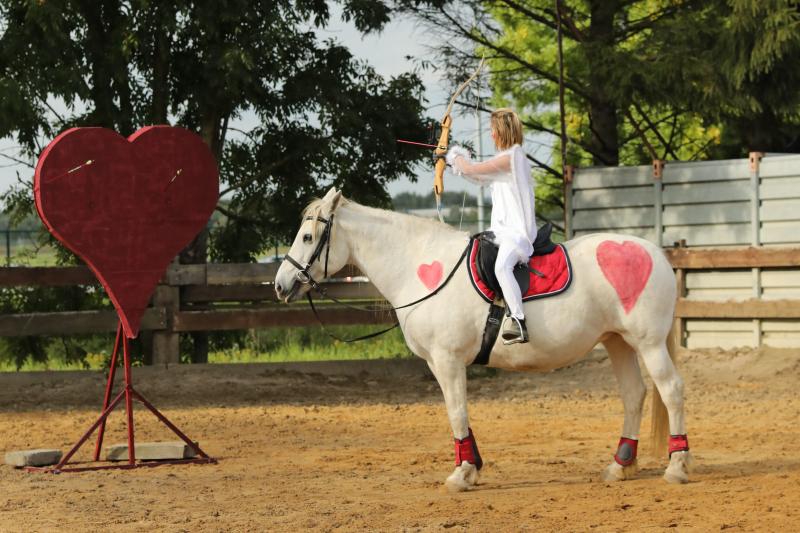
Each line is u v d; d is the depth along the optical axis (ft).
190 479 30.37
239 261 66.44
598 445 36.63
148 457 33.83
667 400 27.84
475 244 28.25
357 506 25.79
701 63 62.49
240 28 56.80
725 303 57.21
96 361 68.33
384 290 29.04
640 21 71.46
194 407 48.39
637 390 29.12
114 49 55.72
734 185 58.54
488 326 27.63
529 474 30.63
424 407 48.24
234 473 31.48
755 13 59.98
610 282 27.61
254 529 23.34
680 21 65.82
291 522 23.98
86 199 31.40
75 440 39.24
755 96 66.13
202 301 58.44
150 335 58.08
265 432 40.88
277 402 50.08
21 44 53.01
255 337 76.64
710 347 58.39
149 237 32.65
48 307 61.26
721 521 23.03
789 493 25.77
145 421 44.06
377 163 63.82
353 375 57.93
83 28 57.41
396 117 62.28
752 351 56.24
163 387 53.06
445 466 32.42
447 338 27.81
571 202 64.39
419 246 28.86
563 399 50.96
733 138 81.41
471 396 52.70
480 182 28.25
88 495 27.76
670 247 60.64
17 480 30.40
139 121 59.52
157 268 32.96
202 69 57.88
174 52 59.36
